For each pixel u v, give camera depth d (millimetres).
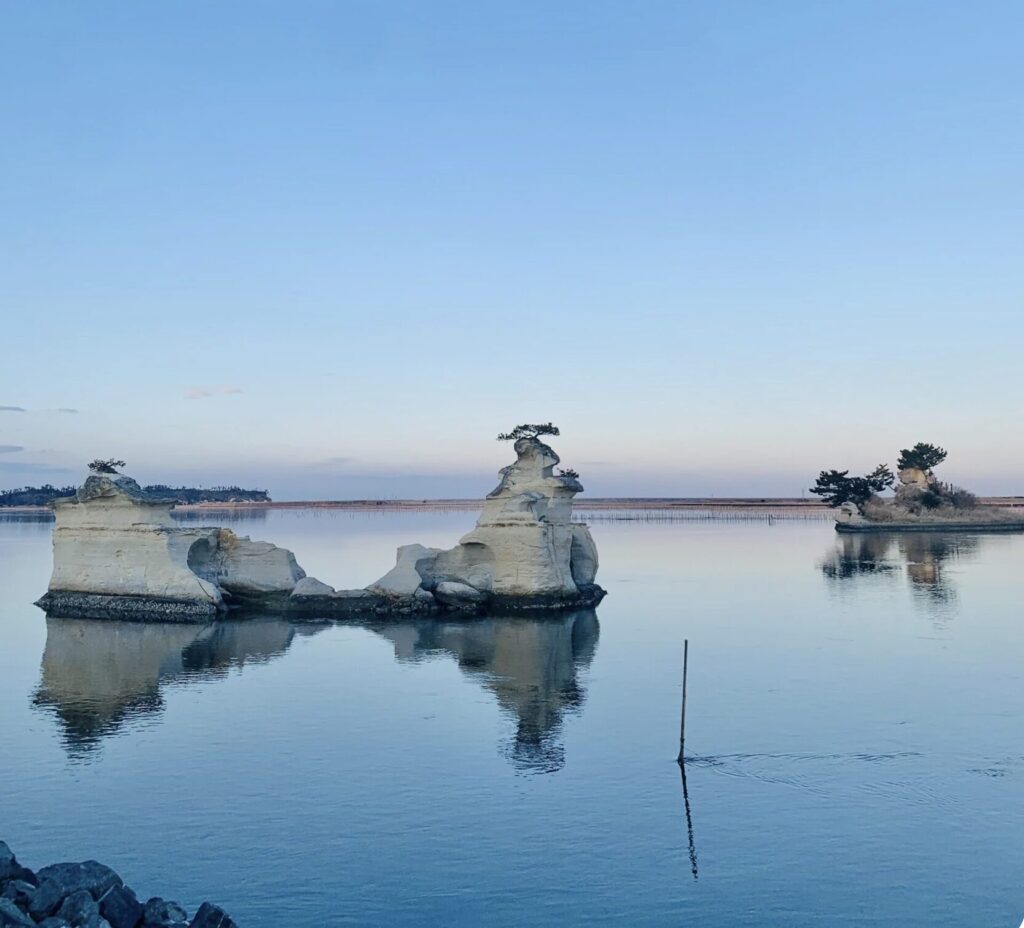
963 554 106125
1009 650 46281
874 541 135250
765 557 107812
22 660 44312
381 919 19141
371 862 21656
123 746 30234
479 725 32750
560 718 33688
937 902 19844
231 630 53625
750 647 47844
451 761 28672
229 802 25250
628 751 29672
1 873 18062
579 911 19469
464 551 64062
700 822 23922
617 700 36375
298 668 42688
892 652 46062
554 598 62312
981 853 22141
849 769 27891
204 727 32500
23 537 171125
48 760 28781
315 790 26156
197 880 20781
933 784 26609
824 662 43688
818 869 21344
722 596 69938
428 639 50781
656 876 21000
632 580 82875
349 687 38781
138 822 23891
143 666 43031
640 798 25578
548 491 64688
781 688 38312
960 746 30062
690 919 19141
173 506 60562
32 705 35625
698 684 39156
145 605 57156
